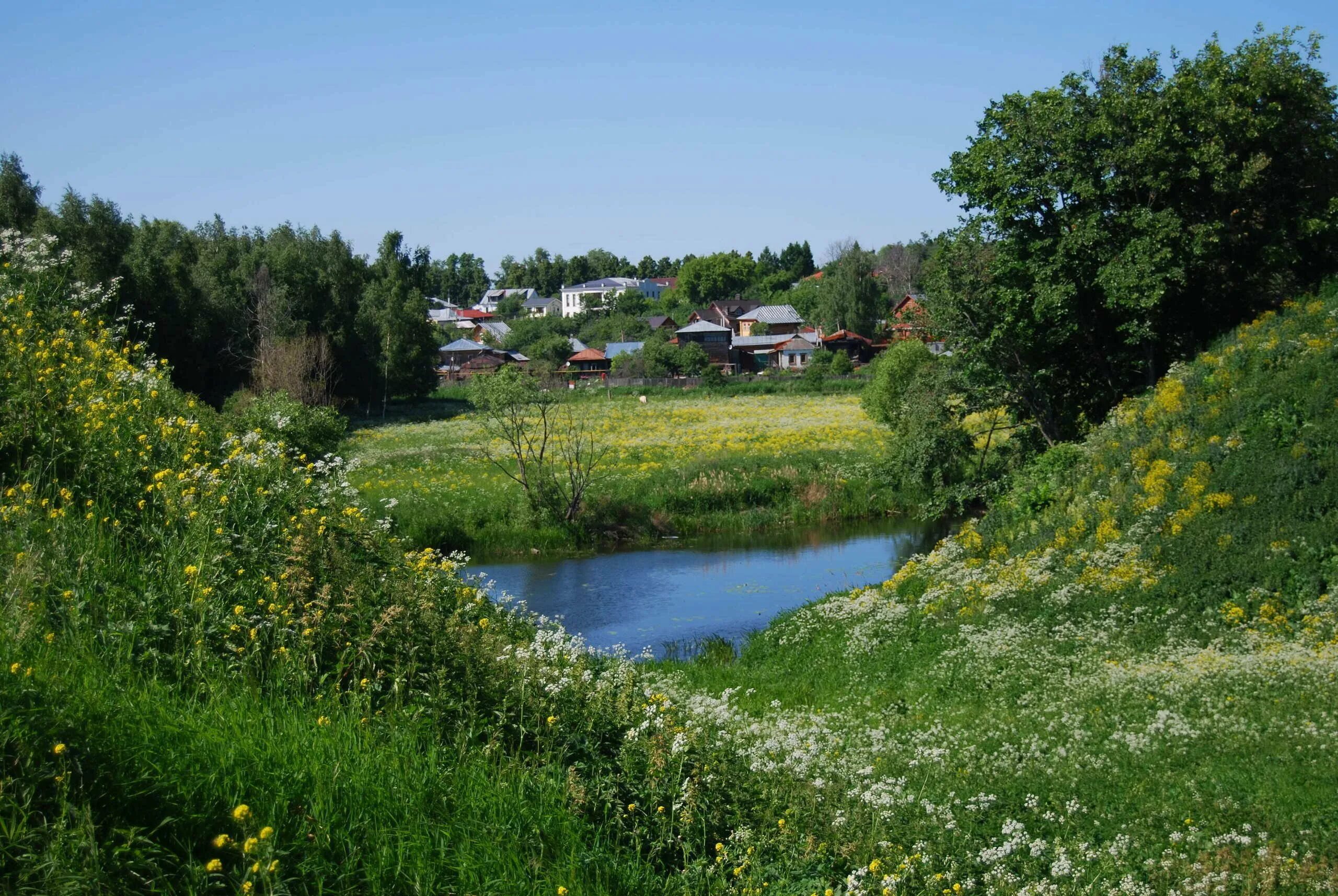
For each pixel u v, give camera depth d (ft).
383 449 158.61
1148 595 50.83
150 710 19.67
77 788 16.33
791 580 90.43
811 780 26.94
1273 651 41.04
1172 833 25.81
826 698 48.19
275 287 219.20
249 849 15.46
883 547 104.63
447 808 20.06
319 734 21.01
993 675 45.27
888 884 20.66
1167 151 80.43
